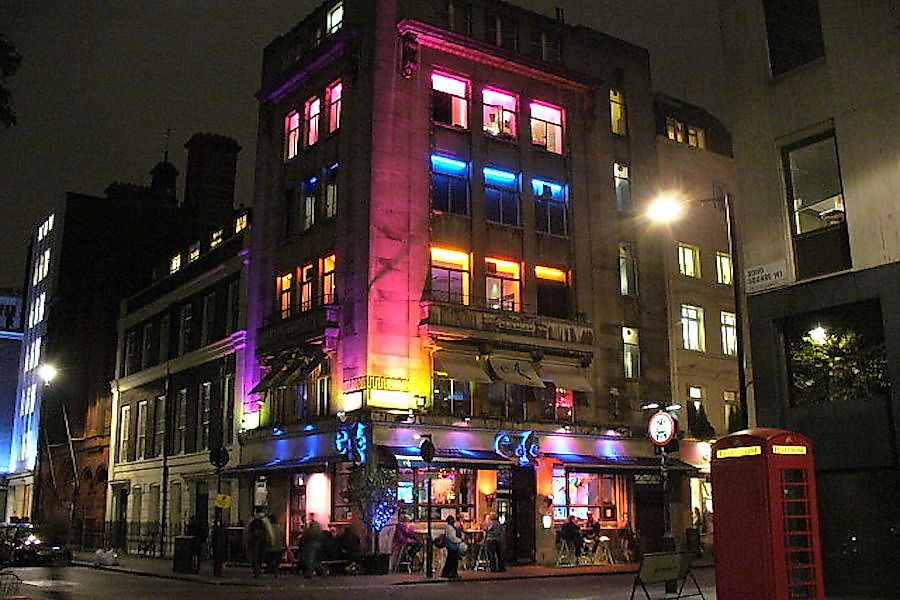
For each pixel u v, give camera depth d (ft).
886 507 58.18
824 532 60.85
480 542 102.58
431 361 110.11
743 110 70.23
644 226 135.44
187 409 148.25
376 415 102.58
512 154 124.16
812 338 64.08
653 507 125.49
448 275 114.83
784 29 68.95
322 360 111.86
